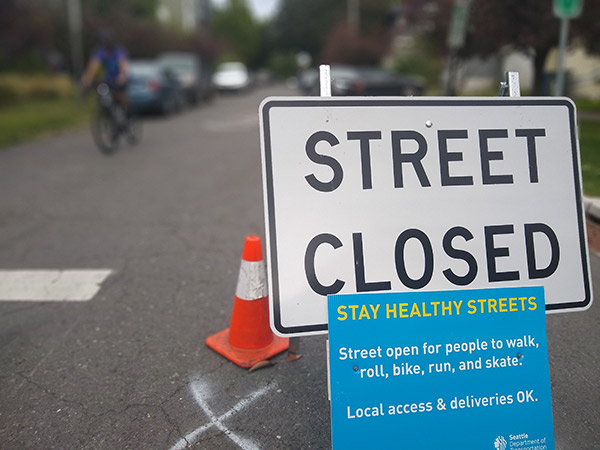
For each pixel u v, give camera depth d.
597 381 3.12
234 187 7.96
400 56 32.44
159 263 5.02
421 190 2.57
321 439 2.71
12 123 14.60
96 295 4.38
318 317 2.49
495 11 9.62
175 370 3.32
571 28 9.65
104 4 33.88
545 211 2.63
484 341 2.47
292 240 2.50
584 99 17.09
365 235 2.53
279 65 78.75
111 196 7.51
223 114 19.31
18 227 6.18
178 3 57.44
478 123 2.64
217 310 4.10
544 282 2.61
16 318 4.02
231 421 2.86
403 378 2.41
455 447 2.41
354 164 2.55
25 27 19.39
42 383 3.22
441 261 2.55
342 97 2.55
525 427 2.45
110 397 3.07
